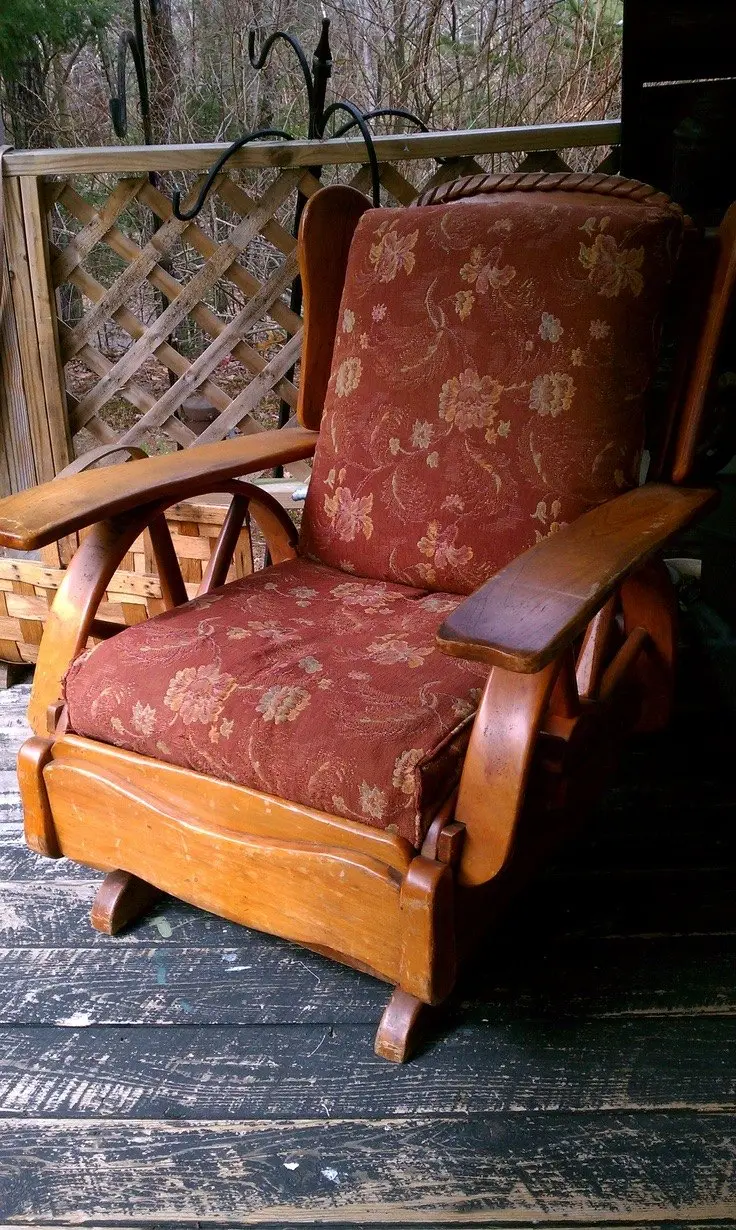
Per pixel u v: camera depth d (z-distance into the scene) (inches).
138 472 57.4
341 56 156.2
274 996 54.7
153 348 103.6
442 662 51.3
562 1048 50.7
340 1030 52.3
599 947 57.2
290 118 164.2
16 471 105.7
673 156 88.4
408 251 63.0
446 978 45.9
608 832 67.1
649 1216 42.3
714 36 84.7
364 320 64.8
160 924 60.4
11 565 79.7
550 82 143.4
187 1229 42.6
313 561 68.0
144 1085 49.4
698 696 83.0
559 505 58.0
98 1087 49.3
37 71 165.2
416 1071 49.6
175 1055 51.0
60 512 50.0
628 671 57.9
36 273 97.9
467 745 45.8
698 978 54.9
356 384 65.1
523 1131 46.3
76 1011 53.9
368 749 44.8
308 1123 47.1
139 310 167.9
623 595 60.7
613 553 44.4
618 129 93.1
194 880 51.4
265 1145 46.1
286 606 59.5
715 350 55.0
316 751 45.8
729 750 75.9
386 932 45.6
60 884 63.7
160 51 161.2
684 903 60.4
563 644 36.4
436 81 146.8
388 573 64.2
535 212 59.1
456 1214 42.8
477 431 60.3
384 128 151.2
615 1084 48.5
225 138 166.6
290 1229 42.4
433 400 61.9
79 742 53.3
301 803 46.7
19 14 141.9
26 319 99.7
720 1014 52.5
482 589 40.3
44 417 103.7
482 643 35.9
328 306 68.4
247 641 53.6
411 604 60.6
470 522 60.7
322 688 48.7
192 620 56.4
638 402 57.1
